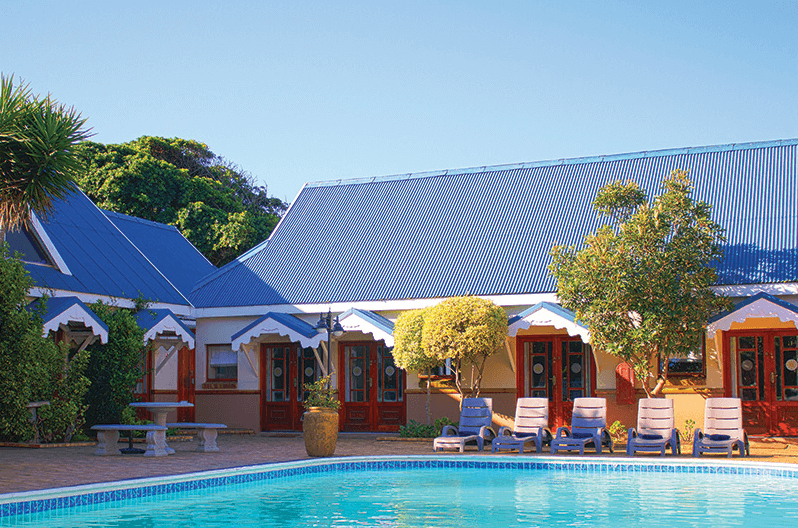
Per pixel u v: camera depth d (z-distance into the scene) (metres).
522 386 21.91
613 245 18.33
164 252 29.11
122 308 22.67
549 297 21.25
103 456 16.86
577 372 21.62
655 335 17.55
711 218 21.78
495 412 21.88
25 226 20.47
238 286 25.38
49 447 18.64
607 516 10.96
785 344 19.95
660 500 12.33
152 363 24.73
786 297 19.70
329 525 10.34
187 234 38.94
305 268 25.20
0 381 17.67
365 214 26.67
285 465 15.02
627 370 20.56
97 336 20.64
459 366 20.47
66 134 17.53
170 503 11.97
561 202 24.25
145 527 10.09
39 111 17.34
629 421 20.64
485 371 22.08
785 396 19.84
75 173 18.12
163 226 31.03
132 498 12.14
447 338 19.92
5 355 17.62
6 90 17.48
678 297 17.84
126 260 24.89
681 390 20.20
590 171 25.05
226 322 25.19
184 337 22.55
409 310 22.11
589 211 23.50
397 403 23.72
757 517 10.84
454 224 24.89
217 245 39.09
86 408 19.81
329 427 16.84
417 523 10.49
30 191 17.00
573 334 19.67
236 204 43.56
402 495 12.92
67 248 23.08
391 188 27.47
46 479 12.84
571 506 11.81
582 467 16.17
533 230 23.56
